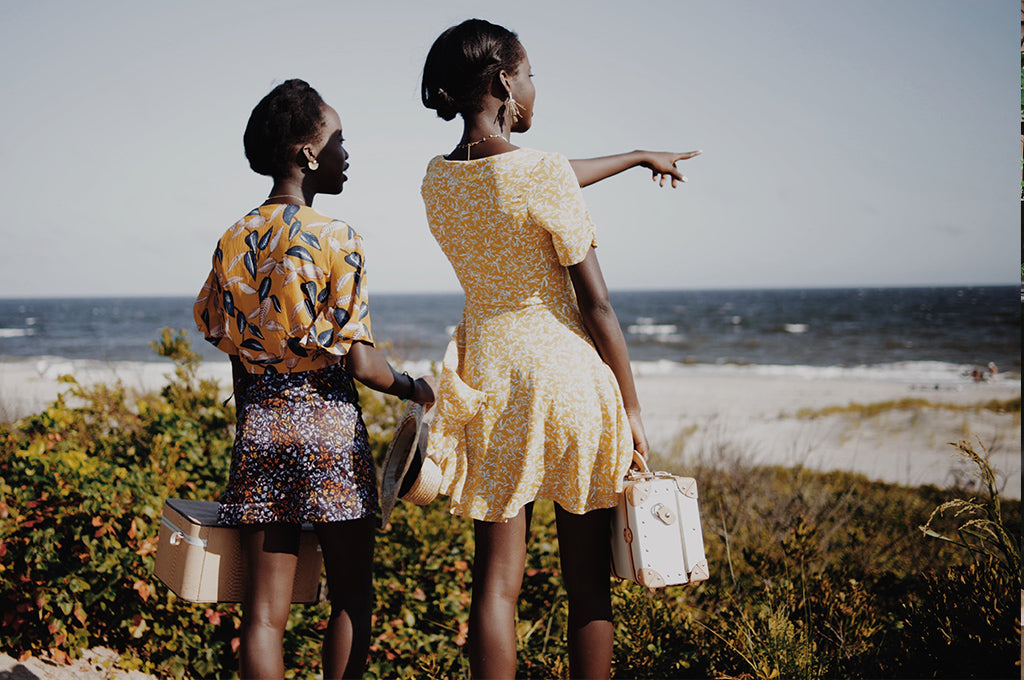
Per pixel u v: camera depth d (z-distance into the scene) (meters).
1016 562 3.01
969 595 3.17
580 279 2.20
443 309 109.81
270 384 2.29
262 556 2.27
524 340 2.23
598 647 2.28
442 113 2.37
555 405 2.18
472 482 2.26
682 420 17.23
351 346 2.29
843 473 8.89
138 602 3.37
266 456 2.26
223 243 2.36
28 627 3.23
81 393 5.39
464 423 2.27
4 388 14.70
